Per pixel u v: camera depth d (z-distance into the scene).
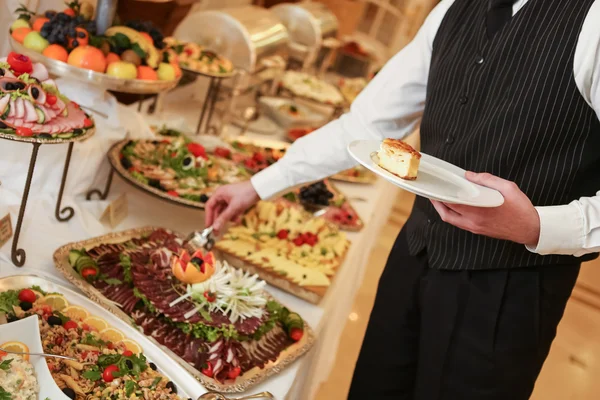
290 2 4.19
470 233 1.34
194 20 2.62
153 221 1.82
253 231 1.78
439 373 1.41
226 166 2.04
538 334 1.33
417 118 1.61
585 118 1.22
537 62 1.23
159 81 1.63
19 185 1.50
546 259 1.30
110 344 1.10
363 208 2.45
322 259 1.78
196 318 1.23
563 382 3.29
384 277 1.59
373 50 4.64
